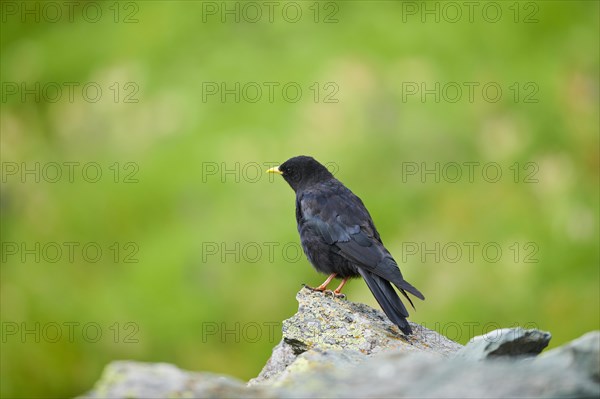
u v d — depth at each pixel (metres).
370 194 18.34
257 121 19.48
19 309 18.48
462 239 17.83
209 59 20.89
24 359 17.89
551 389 4.91
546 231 17.94
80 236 19.25
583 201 18.25
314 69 20.05
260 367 16.67
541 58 20.23
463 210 18.23
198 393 5.13
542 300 16.98
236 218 18.09
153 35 21.83
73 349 17.88
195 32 21.66
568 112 19.53
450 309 16.92
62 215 19.61
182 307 17.44
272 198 18.25
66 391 17.84
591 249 17.62
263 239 17.77
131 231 18.84
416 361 5.46
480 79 19.91
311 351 6.27
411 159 18.80
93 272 18.70
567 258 17.58
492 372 5.17
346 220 9.90
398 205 18.27
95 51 22.22
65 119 21.02
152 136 20.05
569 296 17.03
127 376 5.18
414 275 17.44
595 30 20.62
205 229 18.12
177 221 18.58
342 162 18.59
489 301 17.22
